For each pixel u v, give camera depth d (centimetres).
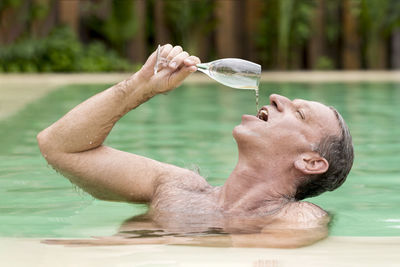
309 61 1966
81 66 1792
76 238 328
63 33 1825
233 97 1132
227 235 333
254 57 1967
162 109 961
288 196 388
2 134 700
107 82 1385
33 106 943
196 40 1917
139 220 375
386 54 1981
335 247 303
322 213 382
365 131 730
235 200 386
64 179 494
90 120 388
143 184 405
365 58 1984
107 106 388
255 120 388
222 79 385
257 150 383
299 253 289
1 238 326
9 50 1756
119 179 400
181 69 380
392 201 431
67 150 392
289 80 1495
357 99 1072
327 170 386
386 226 364
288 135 382
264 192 383
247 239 321
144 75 384
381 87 1309
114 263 269
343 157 388
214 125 784
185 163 543
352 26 1950
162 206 395
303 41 1975
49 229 353
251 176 385
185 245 306
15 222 371
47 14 1847
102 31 1941
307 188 392
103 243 311
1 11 1759
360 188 471
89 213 395
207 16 1952
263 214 379
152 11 1998
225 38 1919
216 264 267
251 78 388
